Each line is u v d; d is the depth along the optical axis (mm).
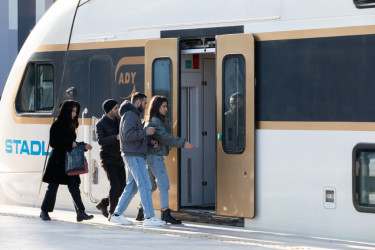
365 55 25922
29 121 35562
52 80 35000
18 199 36281
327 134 26812
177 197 30719
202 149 32469
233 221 29312
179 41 30531
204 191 32594
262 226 28484
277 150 28000
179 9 30578
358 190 26172
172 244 25938
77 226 29969
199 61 32156
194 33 30109
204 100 32438
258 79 28453
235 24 28969
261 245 25594
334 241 26188
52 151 30672
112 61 32688
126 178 31531
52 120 34688
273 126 28094
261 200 28484
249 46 28375
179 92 30672
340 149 26531
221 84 29312
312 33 27047
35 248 25406
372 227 25891
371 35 25781
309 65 27172
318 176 27031
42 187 35250
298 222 27562
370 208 25844
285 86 27766
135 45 31922
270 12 28062
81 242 26453
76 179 30719
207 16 29750
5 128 36688
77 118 30750
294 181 27625
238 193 28953
